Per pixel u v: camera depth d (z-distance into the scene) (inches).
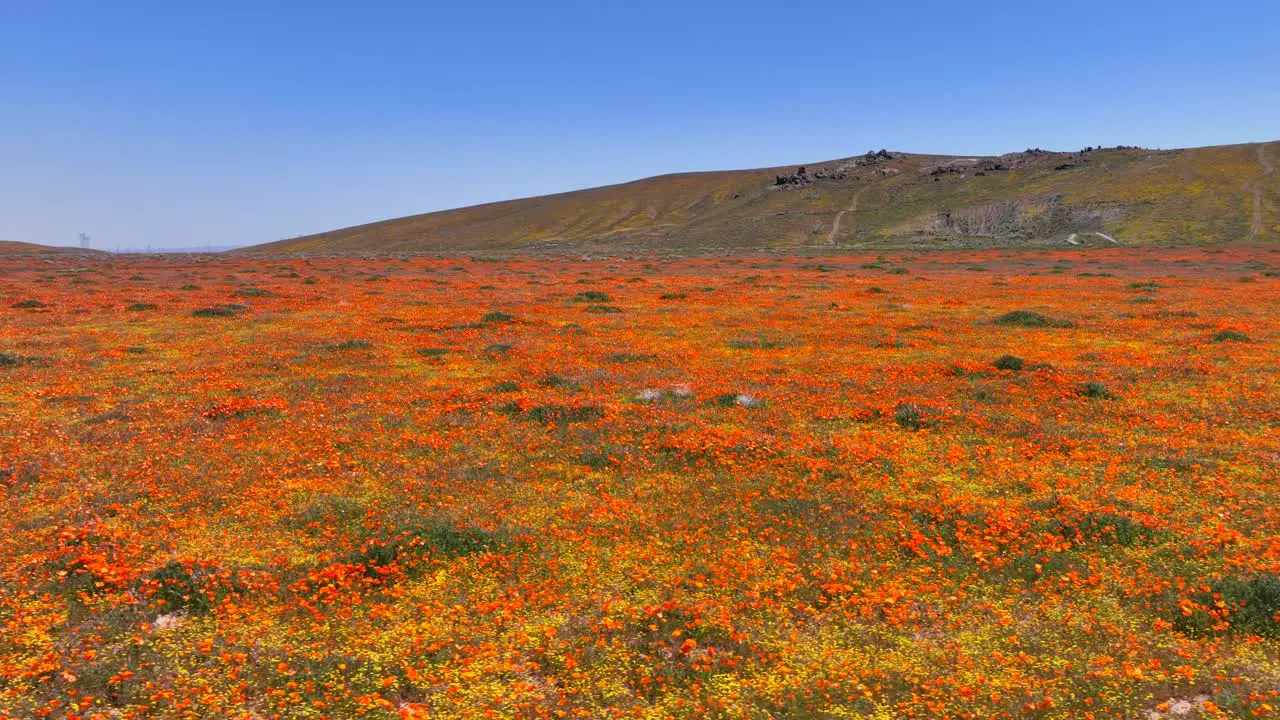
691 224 6328.7
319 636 307.9
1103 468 504.1
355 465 522.9
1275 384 733.9
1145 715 257.3
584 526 422.3
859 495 466.6
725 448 547.2
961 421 623.8
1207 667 281.7
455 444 572.4
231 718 255.4
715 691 272.8
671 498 466.0
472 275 2492.6
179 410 665.6
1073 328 1172.5
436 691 271.4
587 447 561.0
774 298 1686.8
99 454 535.8
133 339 1087.0
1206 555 373.7
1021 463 519.8
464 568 369.1
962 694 266.7
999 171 6378.0
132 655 290.4
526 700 267.1
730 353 990.4
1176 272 2322.8
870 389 755.4
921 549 386.9
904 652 298.2
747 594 342.6
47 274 2316.7
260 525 419.5
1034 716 257.0
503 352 978.1
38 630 298.7
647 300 1669.5
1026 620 321.1
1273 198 4485.7
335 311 1456.7
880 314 1389.0
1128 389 725.9
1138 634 307.6
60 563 362.3
